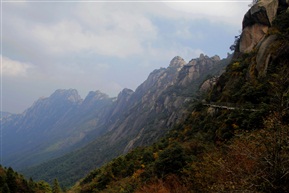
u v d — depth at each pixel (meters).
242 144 12.66
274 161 9.70
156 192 26.27
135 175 40.81
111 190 41.31
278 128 9.93
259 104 28.08
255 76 37.16
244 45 55.12
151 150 53.12
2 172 84.44
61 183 157.25
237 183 10.84
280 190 9.43
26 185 82.62
